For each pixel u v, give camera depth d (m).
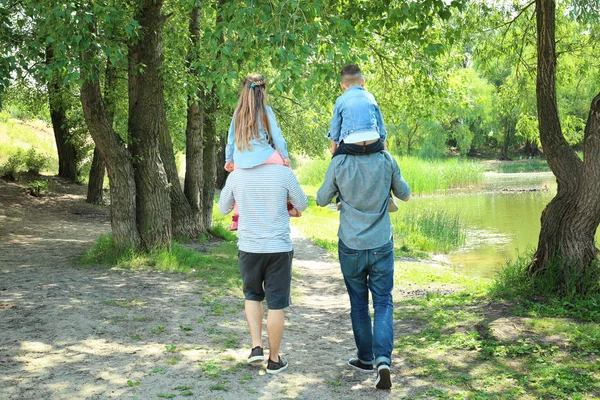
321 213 26.00
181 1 10.36
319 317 7.02
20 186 21.30
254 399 3.63
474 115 56.41
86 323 5.37
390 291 4.06
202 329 5.46
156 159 9.78
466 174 37.09
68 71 6.92
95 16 7.54
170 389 3.75
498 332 5.34
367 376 4.21
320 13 7.08
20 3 7.70
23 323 5.27
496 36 10.58
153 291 7.31
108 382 3.85
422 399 3.71
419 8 7.48
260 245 3.91
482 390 3.92
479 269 13.27
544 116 7.02
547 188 34.47
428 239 17.23
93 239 13.31
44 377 3.91
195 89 11.91
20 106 19.86
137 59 9.56
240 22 6.70
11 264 8.92
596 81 10.27
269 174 3.89
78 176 25.61
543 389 3.91
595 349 4.71
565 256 6.65
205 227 15.07
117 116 17.92
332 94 11.84
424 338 5.48
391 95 14.77
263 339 5.24
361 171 3.96
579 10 7.78
